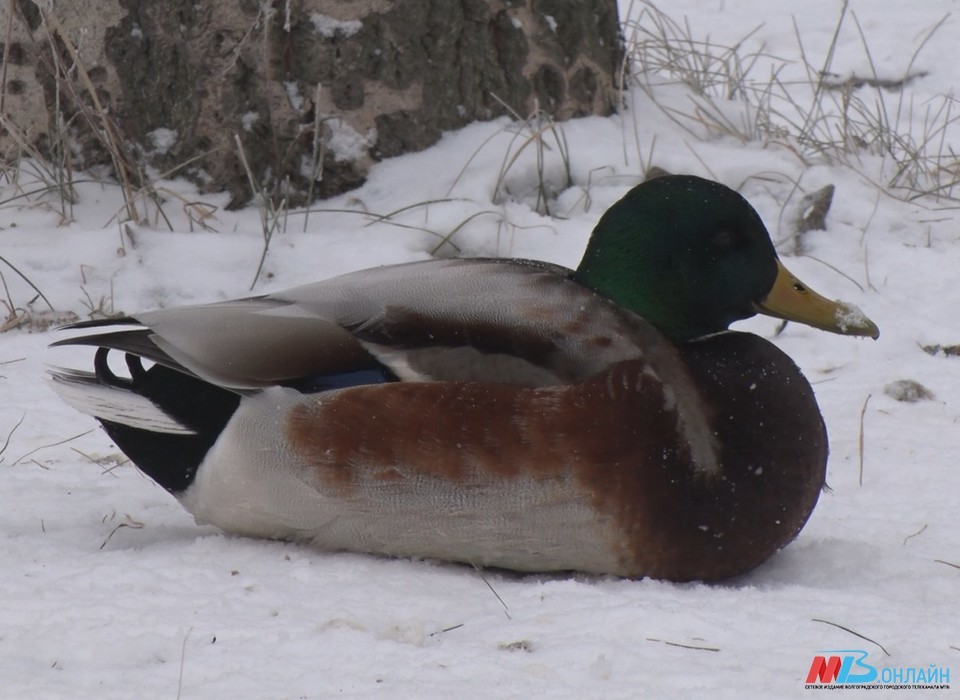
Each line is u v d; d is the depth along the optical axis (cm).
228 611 834
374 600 865
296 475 937
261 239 1625
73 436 1271
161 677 738
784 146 1923
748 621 827
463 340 930
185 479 984
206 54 1661
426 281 962
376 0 1678
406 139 1736
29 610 827
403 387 917
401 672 749
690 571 934
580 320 936
